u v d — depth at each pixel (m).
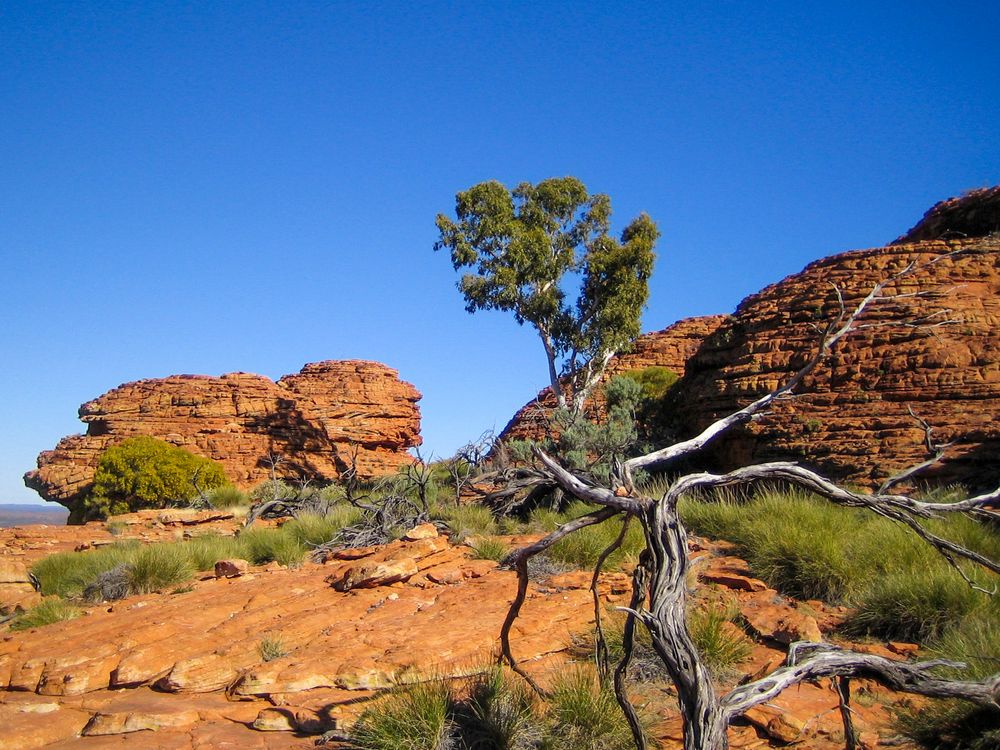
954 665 4.59
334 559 13.41
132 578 12.59
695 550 11.33
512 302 35.38
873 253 22.14
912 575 8.66
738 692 4.11
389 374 56.03
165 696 7.63
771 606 8.90
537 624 8.46
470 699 6.53
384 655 7.82
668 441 22.94
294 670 7.56
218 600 10.50
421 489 16.72
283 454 47.62
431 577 10.63
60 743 6.76
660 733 6.17
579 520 5.20
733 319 24.48
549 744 5.98
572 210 36.88
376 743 6.07
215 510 25.72
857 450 18.19
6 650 9.33
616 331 35.38
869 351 20.02
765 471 4.96
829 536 10.16
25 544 20.62
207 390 48.72
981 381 18.36
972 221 24.27
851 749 4.87
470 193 35.72
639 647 7.66
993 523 10.47
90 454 46.47
